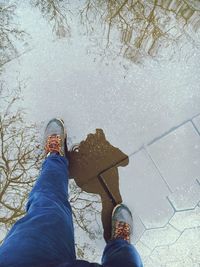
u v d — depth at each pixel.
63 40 1.34
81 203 1.29
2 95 1.33
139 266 1.05
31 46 1.35
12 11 1.37
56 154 1.23
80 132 1.31
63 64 1.33
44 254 0.86
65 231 0.99
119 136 1.29
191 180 1.26
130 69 1.32
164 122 1.28
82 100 1.32
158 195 1.27
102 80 1.32
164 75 1.30
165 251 1.25
